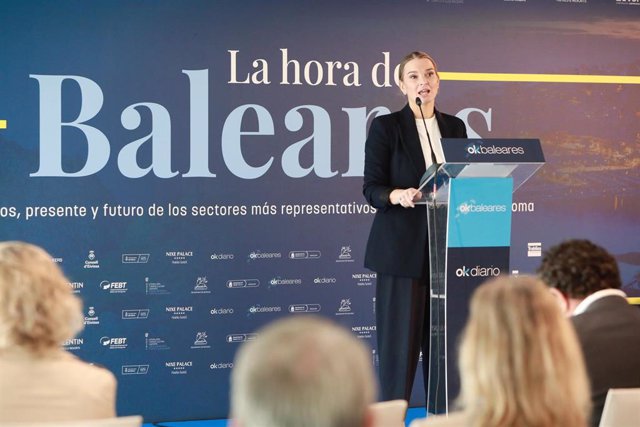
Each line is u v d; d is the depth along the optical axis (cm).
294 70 812
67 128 770
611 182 864
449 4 836
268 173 811
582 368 269
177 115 791
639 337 388
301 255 820
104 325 787
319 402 179
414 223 614
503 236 523
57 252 774
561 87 855
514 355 259
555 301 273
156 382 800
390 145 619
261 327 816
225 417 815
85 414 329
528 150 504
